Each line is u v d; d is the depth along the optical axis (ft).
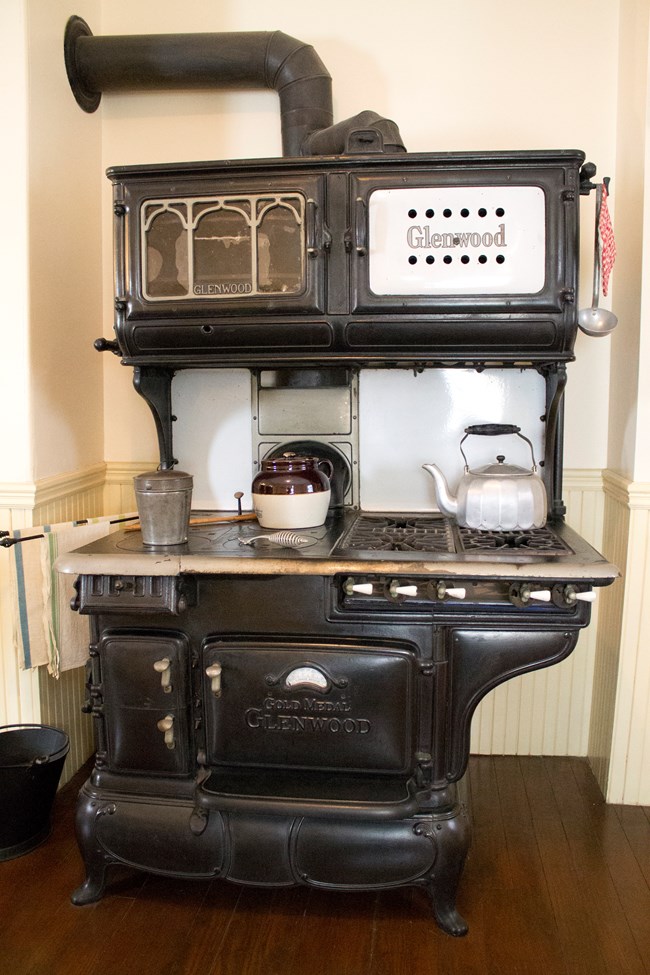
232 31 8.21
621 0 7.92
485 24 8.11
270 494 7.07
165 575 5.90
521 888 6.55
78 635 7.46
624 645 7.66
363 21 8.23
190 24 8.45
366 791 5.91
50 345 7.73
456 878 6.01
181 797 6.27
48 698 7.86
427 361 7.38
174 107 8.51
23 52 7.09
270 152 8.43
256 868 6.13
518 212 6.47
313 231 6.57
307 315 6.71
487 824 7.48
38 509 7.54
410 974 5.61
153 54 7.88
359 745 5.98
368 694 5.91
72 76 7.99
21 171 7.18
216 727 6.12
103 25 8.59
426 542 6.50
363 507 8.16
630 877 6.69
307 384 8.00
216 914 6.29
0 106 7.16
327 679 5.91
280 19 8.32
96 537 7.50
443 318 6.61
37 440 7.51
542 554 5.96
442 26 8.15
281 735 6.06
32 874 6.78
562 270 6.47
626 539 7.56
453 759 6.10
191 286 6.75
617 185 8.09
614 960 5.73
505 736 8.91
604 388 8.37
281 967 5.69
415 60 8.21
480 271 6.53
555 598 5.78
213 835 6.15
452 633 5.98
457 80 8.18
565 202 6.43
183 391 8.23
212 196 6.68
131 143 8.63
